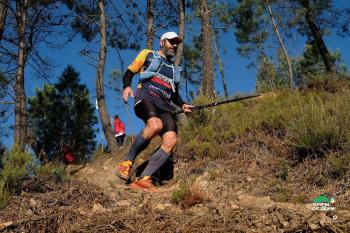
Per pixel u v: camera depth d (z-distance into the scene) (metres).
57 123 17.69
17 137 10.33
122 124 10.89
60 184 4.93
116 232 3.83
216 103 5.74
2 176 4.64
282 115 6.72
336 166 4.91
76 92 18.22
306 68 25.53
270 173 5.41
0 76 11.44
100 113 11.12
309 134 5.57
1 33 11.41
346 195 4.47
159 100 5.57
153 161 5.40
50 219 4.07
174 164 6.24
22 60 11.05
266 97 8.78
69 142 17.45
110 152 10.23
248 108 8.09
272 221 3.92
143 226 3.93
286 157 5.67
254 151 6.05
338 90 8.69
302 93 9.09
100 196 4.73
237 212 4.19
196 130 7.01
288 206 4.34
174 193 4.62
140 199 4.79
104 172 7.57
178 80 5.72
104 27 12.05
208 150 6.29
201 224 3.93
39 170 5.02
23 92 10.84
